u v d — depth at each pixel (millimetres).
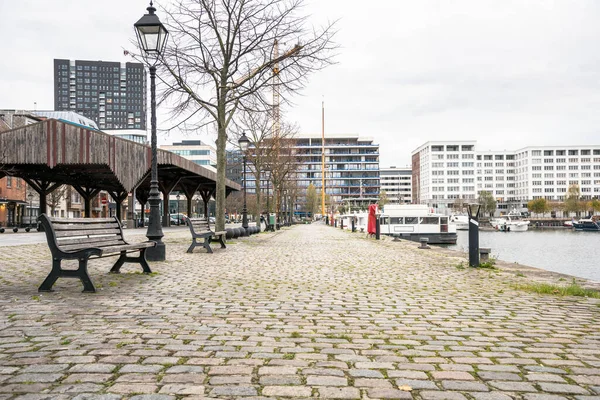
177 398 2803
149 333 4340
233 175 93188
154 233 11195
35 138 26438
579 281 8352
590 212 149875
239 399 2799
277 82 17609
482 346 4023
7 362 3436
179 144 131750
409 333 4477
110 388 2943
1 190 47438
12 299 5934
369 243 21859
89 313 5195
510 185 171625
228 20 17125
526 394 2918
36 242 17703
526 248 53188
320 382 3094
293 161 47312
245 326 4703
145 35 11078
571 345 4066
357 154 153250
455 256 14070
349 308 5738
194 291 6855
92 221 7551
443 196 166625
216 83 17500
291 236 30094
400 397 2850
